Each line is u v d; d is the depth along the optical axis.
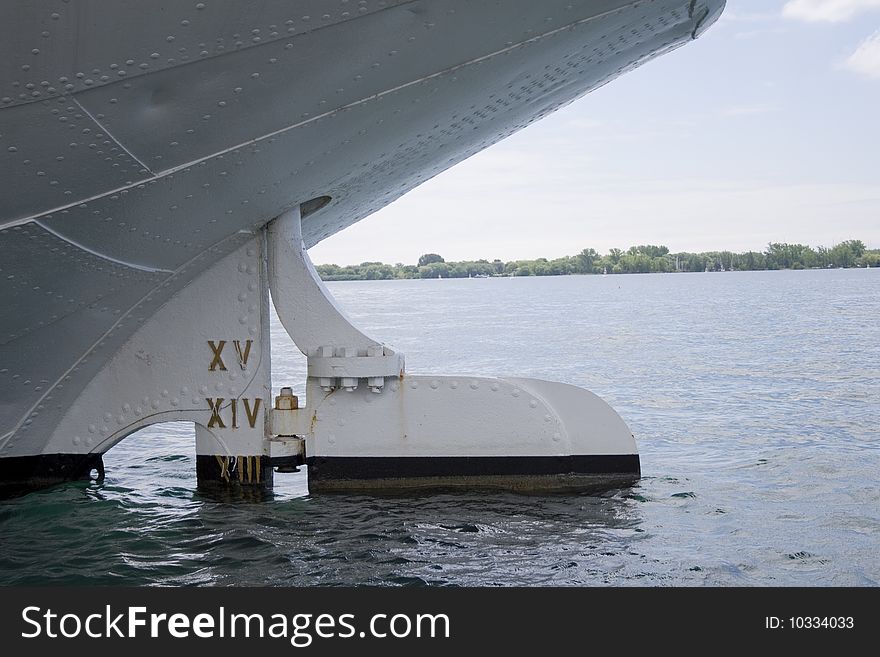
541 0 4.57
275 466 5.80
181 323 5.74
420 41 4.57
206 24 4.10
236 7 4.08
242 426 5.78
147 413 5.80
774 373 13.06
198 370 5.76
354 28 4.36
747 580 4.28
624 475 5.99
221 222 5.34
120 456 7.59
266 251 5.73
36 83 4.02
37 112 4.13
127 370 5.80
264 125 4.70
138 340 5.77
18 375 5.50
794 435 8.05
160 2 3.95
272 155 4.92
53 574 4.48
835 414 9.21
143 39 4.05
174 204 4.96
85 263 5.02
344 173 5.59
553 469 5.88
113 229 4.90
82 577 4.44
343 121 4.89
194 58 4.21
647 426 8.74
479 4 4.46
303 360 18.33
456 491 5.84
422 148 5.87
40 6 3.79
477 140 6.30
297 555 4.71
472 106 5.38
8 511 5.48
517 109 5.84
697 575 4.35
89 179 4.54
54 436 5.88
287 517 5.37
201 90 4.37
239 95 4.47
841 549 4.71
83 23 3.90
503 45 4.78
